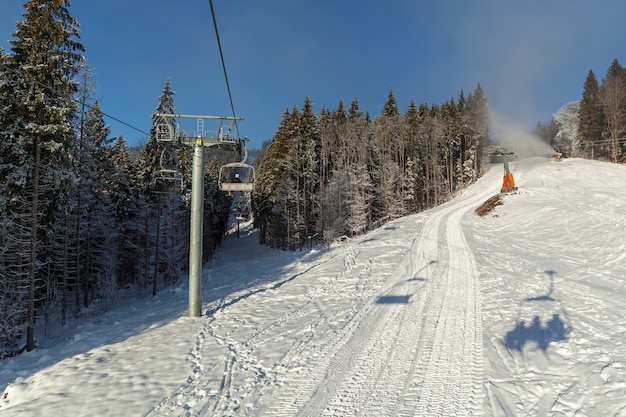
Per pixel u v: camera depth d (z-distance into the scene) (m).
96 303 21.97
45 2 12.96
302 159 36.31
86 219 21.77
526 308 8.99
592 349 6.32
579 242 17.36
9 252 14.92
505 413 4.72
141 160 28.94
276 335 8.56
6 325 12.62
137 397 5.77
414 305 10.20
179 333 9.45
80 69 15.22
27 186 13.69
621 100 58.03
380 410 5.02
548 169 52.06
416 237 23.97
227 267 33.88
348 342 7.71
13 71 12.87
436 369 6.16
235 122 11.66
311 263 22.11
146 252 26.61
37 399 6.00
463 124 63.72
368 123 50.53
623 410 4.52
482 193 48.38
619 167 46.34
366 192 40.59
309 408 5.17
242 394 5.71
